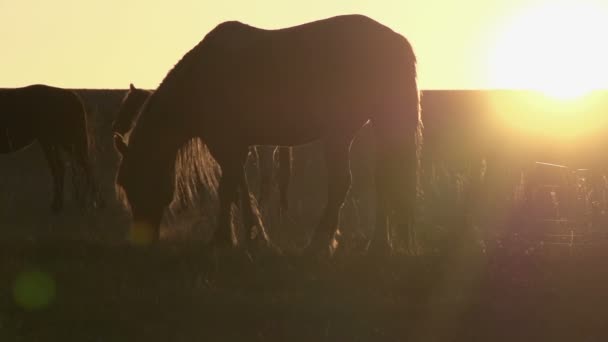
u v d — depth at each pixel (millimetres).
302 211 26828
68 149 30328
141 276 15367
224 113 19188
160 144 19516
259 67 18969
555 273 16000
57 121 30125
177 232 21688
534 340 12070
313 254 17828
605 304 13867
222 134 19234
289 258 17297
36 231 21734
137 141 19562
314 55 18719
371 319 12781
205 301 13500
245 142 19438
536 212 23188
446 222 23000
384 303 13656
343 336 11930
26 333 12016
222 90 19172
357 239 20297
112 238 20438
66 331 12031
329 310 13062
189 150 20000
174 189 19844
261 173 24594
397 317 12969
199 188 20359
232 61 19172
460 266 16406
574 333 12391
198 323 12469
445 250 18328
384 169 18406
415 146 18453
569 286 15031
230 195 19141
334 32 18781
